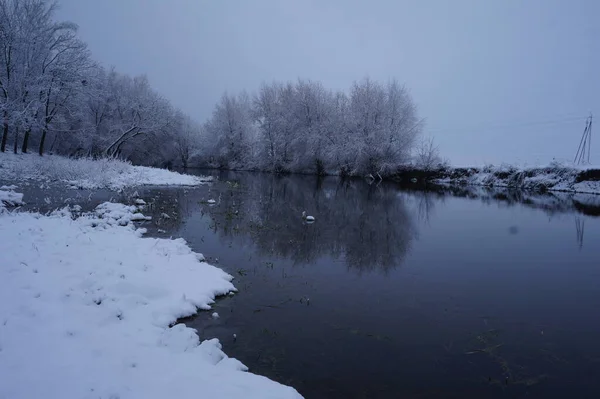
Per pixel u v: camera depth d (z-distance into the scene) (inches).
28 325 203.8
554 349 252.1
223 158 2455.7
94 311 233.3
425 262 450.3
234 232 538.0
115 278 290.5
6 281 256.4
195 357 200.5
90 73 1290.6
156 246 397.4
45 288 254.2
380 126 1731.1
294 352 234.4
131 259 341.7
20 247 331.0
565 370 227.3
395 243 537.6
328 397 193.3
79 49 1233.4
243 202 849.5
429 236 597.6
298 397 175.8
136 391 159.9
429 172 1664.6
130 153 1835.6
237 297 312.7
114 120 1710.1
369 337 258.7
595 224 721.6
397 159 1748.3
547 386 210.7
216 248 454.3
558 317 303.4
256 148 2300.7
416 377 214.8
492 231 645.9
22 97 1109.1
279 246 483.5
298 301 313.3
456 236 601.3
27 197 649.6
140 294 273.6
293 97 2082.9
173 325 251.8
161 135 1931.6
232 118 2400.3
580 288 371.2
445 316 299.3
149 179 1123.3
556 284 382.9
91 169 949.2
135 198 749.9
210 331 253.0
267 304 303.0
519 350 249.6
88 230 433.7
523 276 406.9
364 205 928.3
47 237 374.0
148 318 242.4
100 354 188.2
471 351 246.2
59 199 656.4
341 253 470.6
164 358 193.8
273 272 383.2
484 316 301.7
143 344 206.4
